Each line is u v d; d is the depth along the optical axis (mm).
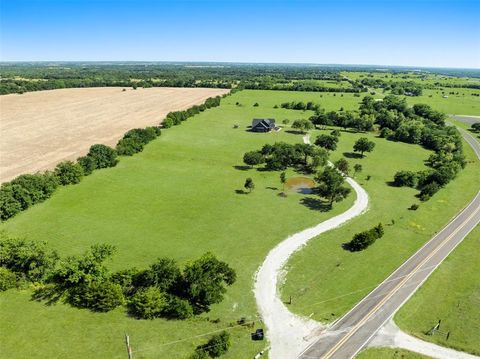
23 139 140500
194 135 153500
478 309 56812
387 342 49969
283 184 105188
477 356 48000
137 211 84875
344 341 49969
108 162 111438
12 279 56562
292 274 64438
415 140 158250
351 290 60906
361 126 172875
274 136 157000
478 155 145625
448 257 71750
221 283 60438
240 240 74500
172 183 102125
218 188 100125
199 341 49094
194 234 76125
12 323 50438
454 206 96938
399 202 96500
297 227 80625
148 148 132250
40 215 80875
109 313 53062
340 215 87188
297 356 47406
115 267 64062
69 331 49594
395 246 75000
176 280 55969
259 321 53312
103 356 46031
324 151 122625
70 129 156750
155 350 47250
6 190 80625
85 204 87062
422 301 58500
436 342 50219
